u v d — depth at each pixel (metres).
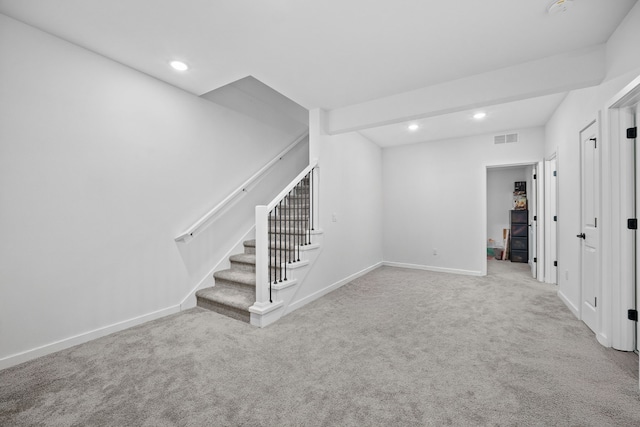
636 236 2.03
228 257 3.52
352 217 4.47
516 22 1.95
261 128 4.03
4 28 1.88
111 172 2.43
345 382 1.73
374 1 1.75
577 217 2.82
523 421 1.39
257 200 3.96
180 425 1.38
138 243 2.62
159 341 2.27
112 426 1.38
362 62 2.47
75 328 2.21
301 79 2.78
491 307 3.12
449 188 5.04
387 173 5.66
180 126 2.97
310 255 3.36
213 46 2.24
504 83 2.57
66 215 2.17
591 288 2.53
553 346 2.18
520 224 6.00
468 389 1.65
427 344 2.23
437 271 5.11
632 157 2.04
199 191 3.17
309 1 1.75
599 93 2.31
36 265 2.02
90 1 1.74
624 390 1.63
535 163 4.37
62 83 2.14
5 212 1.89
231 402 1.55
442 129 4.46
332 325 2.62
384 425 1.37
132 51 2.31
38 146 2.03
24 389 1.66
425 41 2.17
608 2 1.77
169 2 1.75
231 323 2.65
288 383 1.72
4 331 1.88
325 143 3.70
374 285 4.11
